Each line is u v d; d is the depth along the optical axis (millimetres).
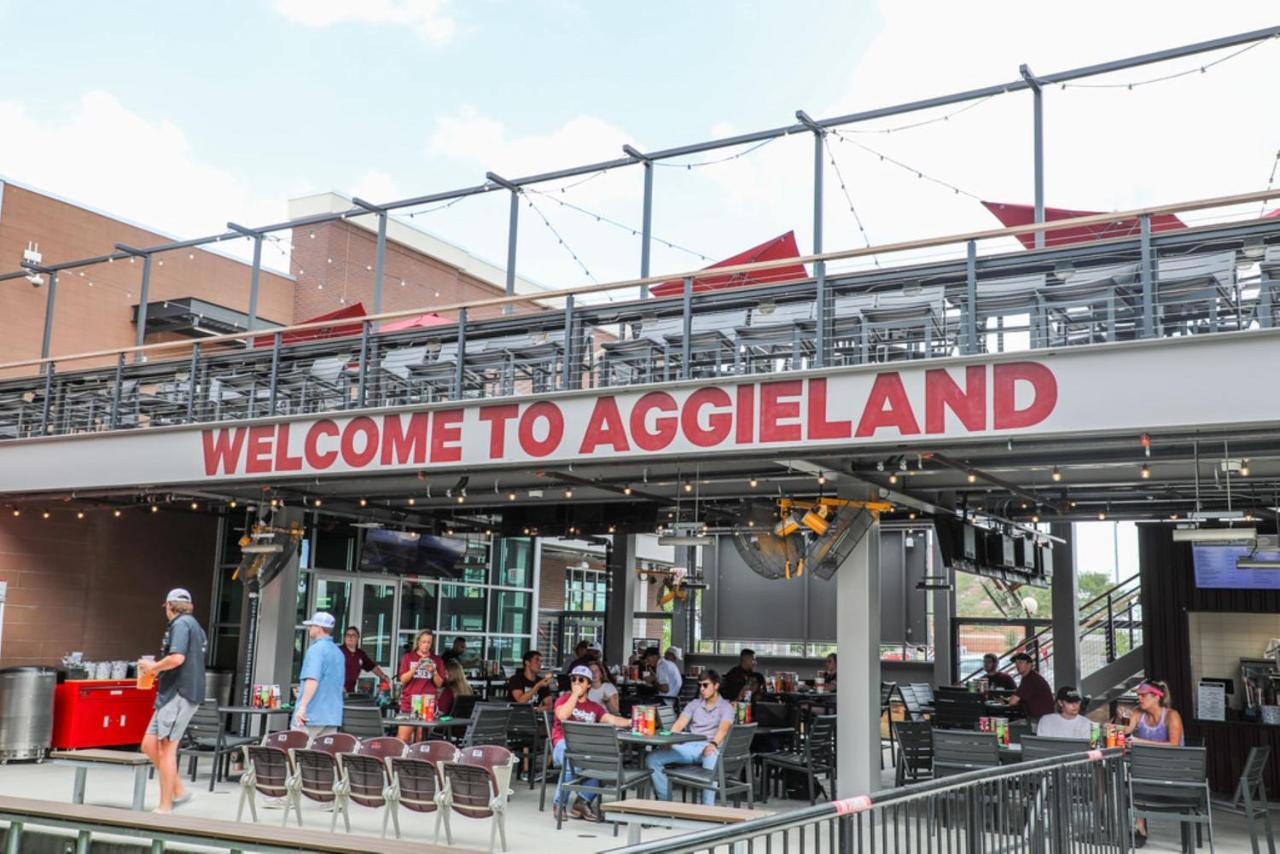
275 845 5180
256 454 11336
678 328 10156
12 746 13211
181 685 8531
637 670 16547
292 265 22859
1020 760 10016
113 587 16141
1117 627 17406
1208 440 8328
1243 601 12820
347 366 11750
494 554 21438
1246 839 9953
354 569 17750
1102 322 8234
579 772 9430
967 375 8180
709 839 3547
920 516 13828
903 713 20422
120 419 13195
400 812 10141
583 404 9680
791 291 9438
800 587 20391
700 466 11141
